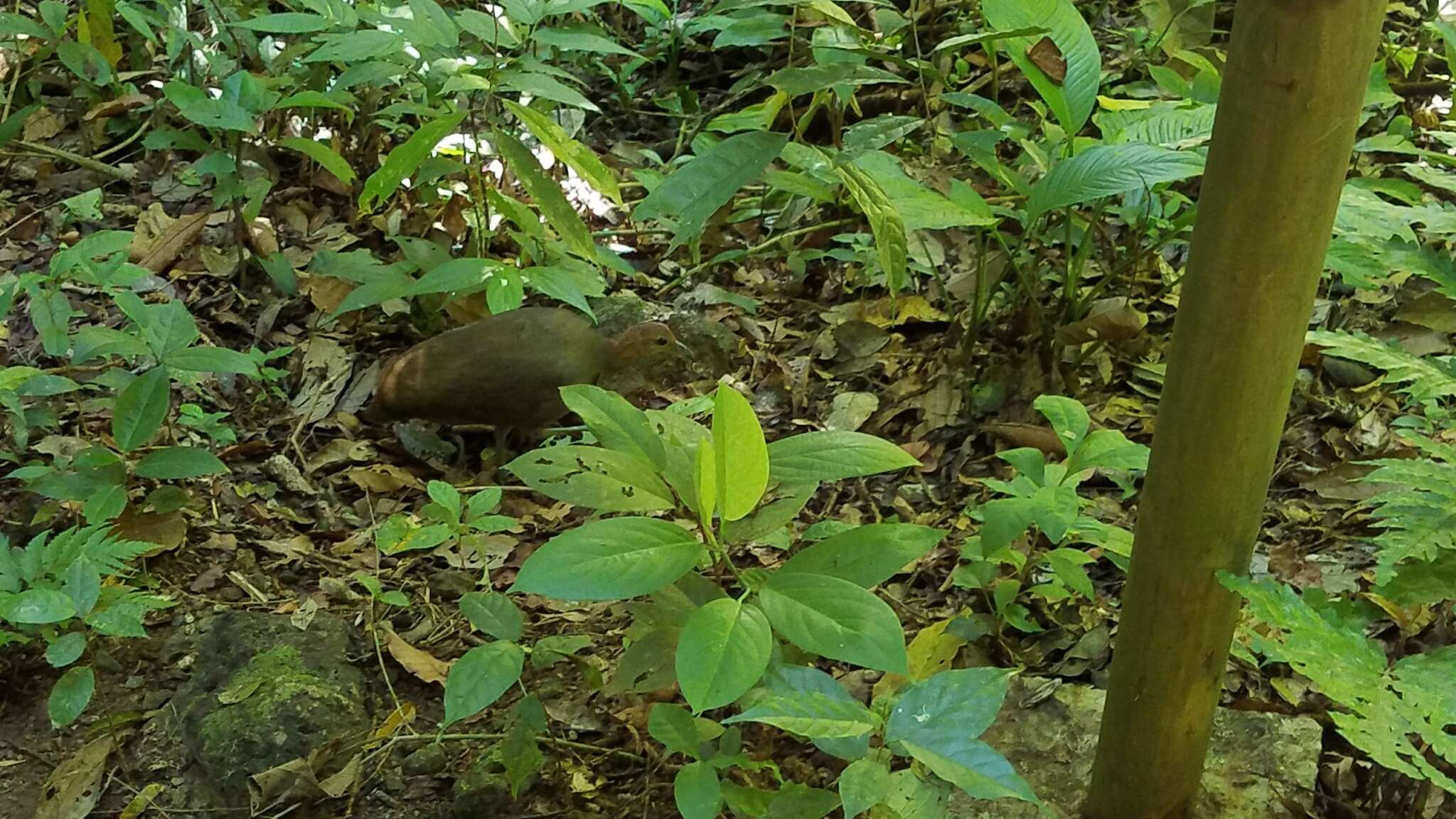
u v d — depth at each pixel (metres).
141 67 4.33
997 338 3.25
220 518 2.77
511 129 3.79
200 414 2.76
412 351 2.94
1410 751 1.36
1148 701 1.68
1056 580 2.40
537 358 2.87
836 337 3.41
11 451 2.79
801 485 1.88
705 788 1.61
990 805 1.96
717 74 4.80
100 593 2.08
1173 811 1.79
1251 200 1.33
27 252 3.64
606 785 2.09
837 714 1.49
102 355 2.72
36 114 4.14
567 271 3.30
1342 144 1.31
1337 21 1.23
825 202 3.56
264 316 3.44
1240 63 1.30
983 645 2.35
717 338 3.36
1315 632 1.46
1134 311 3.06
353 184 3.92
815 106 3.52
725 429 1.58
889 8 3.51
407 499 2.91
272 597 2.56
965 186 2.91
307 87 3.71
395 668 2.38
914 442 3.04
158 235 3.68
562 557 1.57
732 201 3.98
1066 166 2.60
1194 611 1.59
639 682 1.87
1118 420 3.00
